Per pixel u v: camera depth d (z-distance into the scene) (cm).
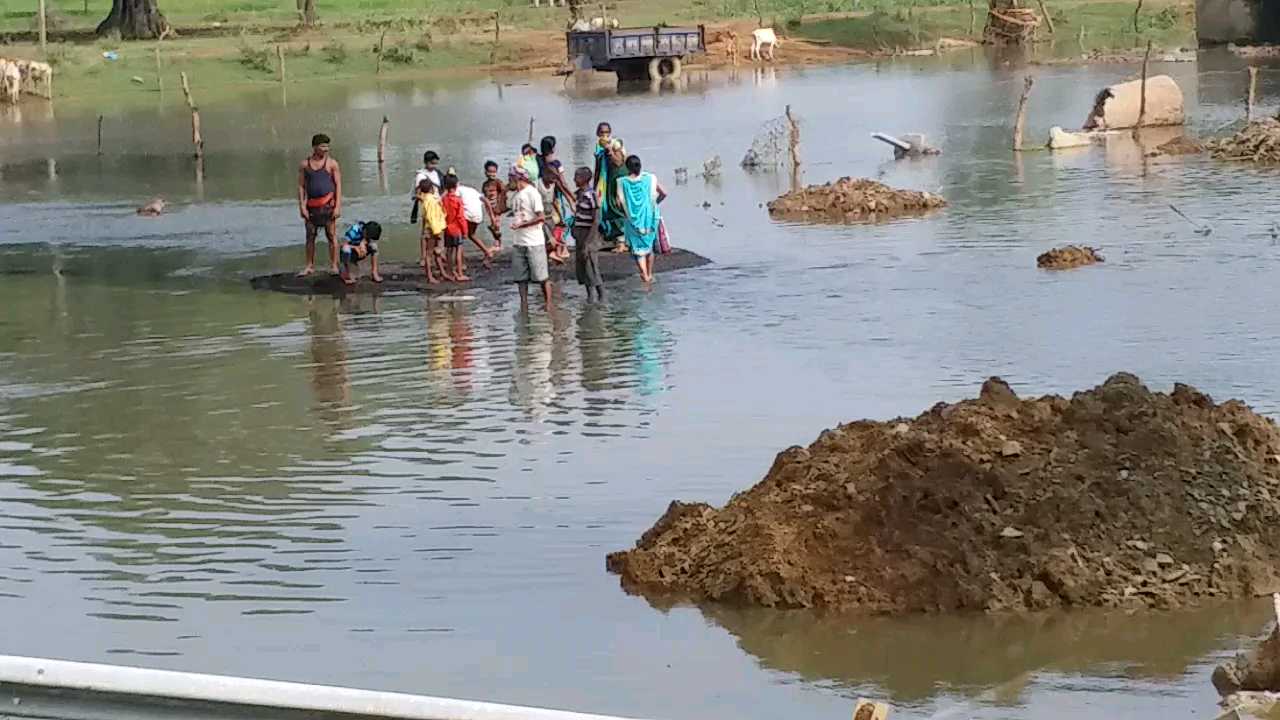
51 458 1371
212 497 1245
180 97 5472
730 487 1218
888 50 6469
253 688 615
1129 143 3369
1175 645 923
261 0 8756
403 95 5406
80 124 4716
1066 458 1069
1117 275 1988
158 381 1644
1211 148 3131
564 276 2173
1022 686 875
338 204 2192
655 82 5662
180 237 2655
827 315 1839
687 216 2677
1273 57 5416
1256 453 1094
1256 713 809
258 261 2391
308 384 1608
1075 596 981
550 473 1274
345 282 2144
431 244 2319
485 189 2362
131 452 1380
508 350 1734
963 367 1562
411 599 1022
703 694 876
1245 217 2362
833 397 1471
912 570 1001
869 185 2683
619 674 904
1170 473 1058
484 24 7481
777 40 6675
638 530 1134
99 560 1110
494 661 925
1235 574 1002
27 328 1947
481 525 1157
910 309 1850
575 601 1014
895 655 921
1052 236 2295
